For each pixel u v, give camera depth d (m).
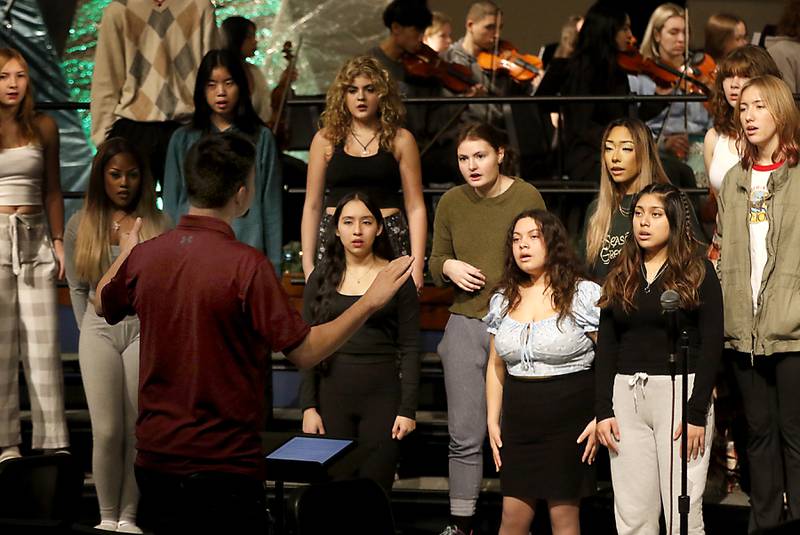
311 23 18.83
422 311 13.58
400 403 10.98
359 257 11.00
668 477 9.77
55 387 12.05
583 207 13.78
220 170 7.22
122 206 11.29
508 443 10.30
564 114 14.28
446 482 12.30
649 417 9.80
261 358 7.30
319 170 11.69
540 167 14.74
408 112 14.41
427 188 13.55
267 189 12.32
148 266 7.21
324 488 7.21
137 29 13.32
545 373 10.13
